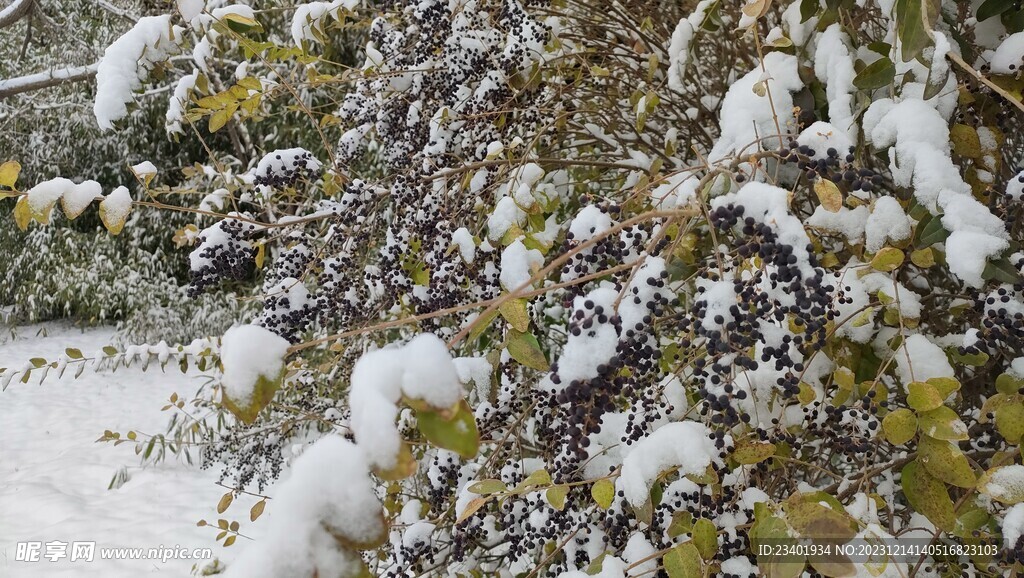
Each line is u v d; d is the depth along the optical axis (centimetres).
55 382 750
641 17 258
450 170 185
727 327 92
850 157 104
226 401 75
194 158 886
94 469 512
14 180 135
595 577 111
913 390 98
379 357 67
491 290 156
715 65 245
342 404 265
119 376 772
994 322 104
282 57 220
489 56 212
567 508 131
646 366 95
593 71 211
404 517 190
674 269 136
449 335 207
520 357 121
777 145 133
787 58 143
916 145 114
